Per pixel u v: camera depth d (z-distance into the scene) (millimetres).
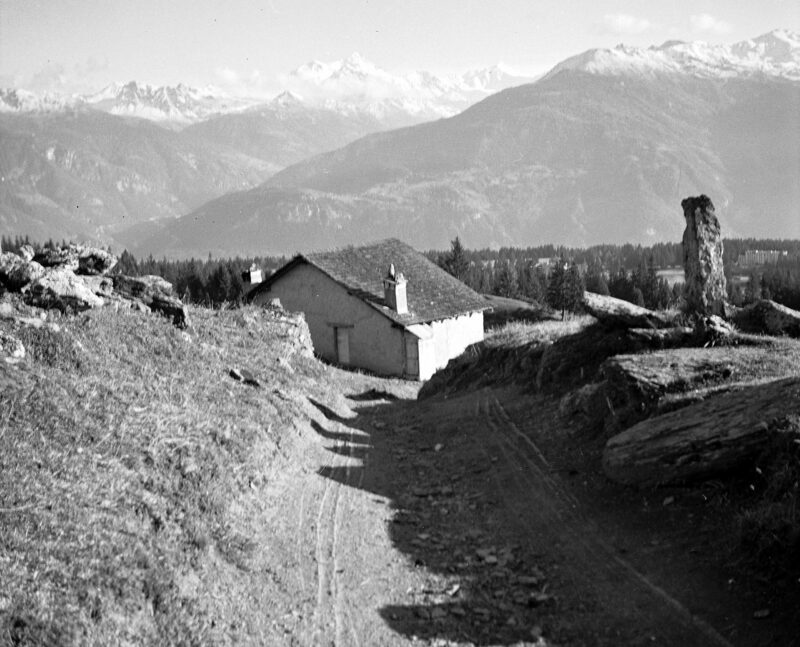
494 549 11836
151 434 13453
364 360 47469
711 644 8641
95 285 21406
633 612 9531
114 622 8406
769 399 12367
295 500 13828
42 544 9094
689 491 12062
